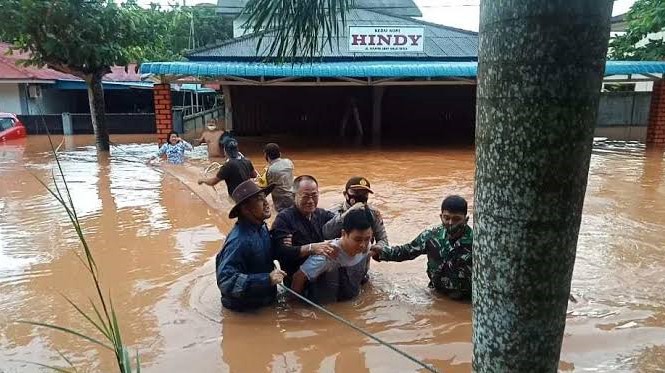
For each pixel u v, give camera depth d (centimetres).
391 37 1641
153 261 544
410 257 455
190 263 537
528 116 131
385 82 1544
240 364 342
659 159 1279
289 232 441
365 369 334
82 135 2064
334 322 401
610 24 132
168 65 1314
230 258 407
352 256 427
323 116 2162
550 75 128
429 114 2198
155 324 399
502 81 134
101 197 866
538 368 152
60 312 422
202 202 823
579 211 141
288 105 2134
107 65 1459
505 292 147
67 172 1126
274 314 416
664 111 1557
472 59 1683
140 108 2894
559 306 148
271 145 738
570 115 130
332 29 221
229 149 840
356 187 470
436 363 339
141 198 856
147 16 1545
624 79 1650
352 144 1722
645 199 818
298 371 333
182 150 1262
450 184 974
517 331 149
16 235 643
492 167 141
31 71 2236
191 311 422
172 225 688
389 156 1400
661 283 467
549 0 124
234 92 2092
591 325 384
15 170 1159
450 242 432
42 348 363
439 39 1805
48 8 1308
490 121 139
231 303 415
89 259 201
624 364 330
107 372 332
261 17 216
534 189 135
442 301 440
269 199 816
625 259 531
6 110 2214
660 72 1491
